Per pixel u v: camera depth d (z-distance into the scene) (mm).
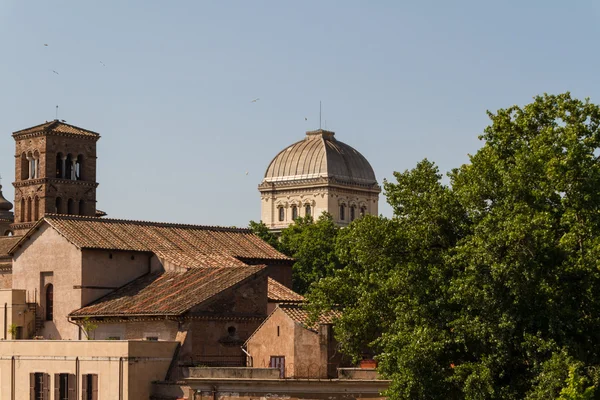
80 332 149625
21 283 158750
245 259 164125
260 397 118062
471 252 100312
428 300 105312
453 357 104625
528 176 102000
